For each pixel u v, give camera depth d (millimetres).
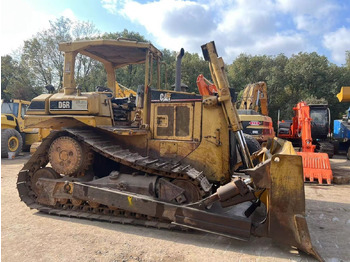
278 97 29469
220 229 3375
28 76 24297
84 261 2959
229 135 4207
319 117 14117
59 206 4512
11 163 9789
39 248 3254
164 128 4449
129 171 4613
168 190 3869
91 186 4137
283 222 3117
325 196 5918
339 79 28828
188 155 4262
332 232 3902
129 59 5688
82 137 4254
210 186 3902
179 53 4898
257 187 3414
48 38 23016
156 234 3689
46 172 4672
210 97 4137
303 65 29141
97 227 3910
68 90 4672
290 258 3084
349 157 12469
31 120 4602
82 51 5066
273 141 4328
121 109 5414
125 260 2994
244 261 3002
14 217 4281
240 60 31969
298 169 3066
